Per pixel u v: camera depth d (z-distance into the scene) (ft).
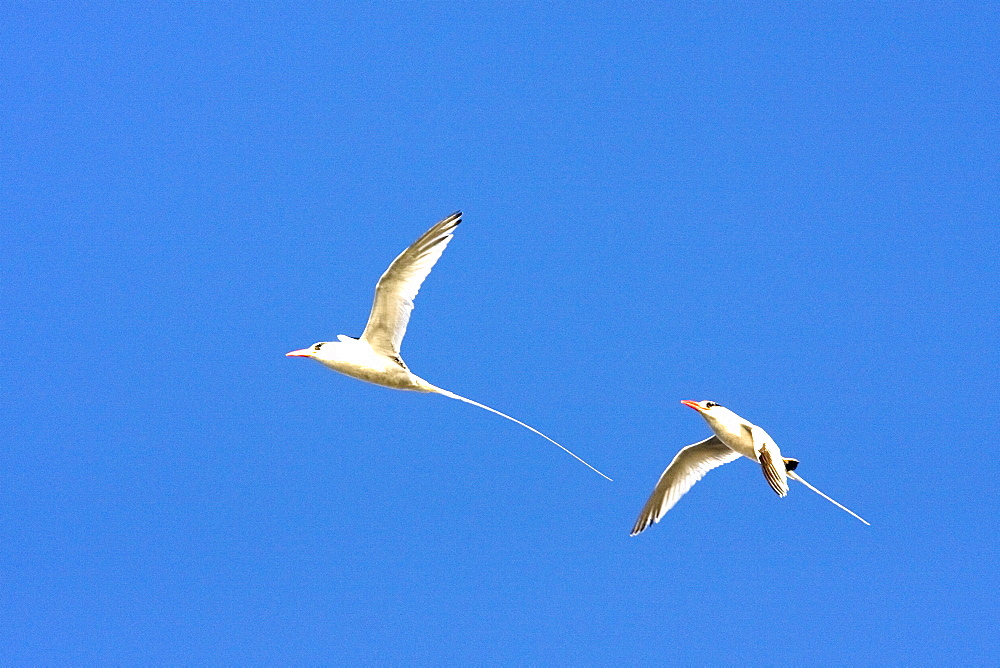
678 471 69.41
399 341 58.65
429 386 60.13
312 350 60.18
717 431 62.23
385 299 58.08
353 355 59.21
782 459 59.67
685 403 62.28
